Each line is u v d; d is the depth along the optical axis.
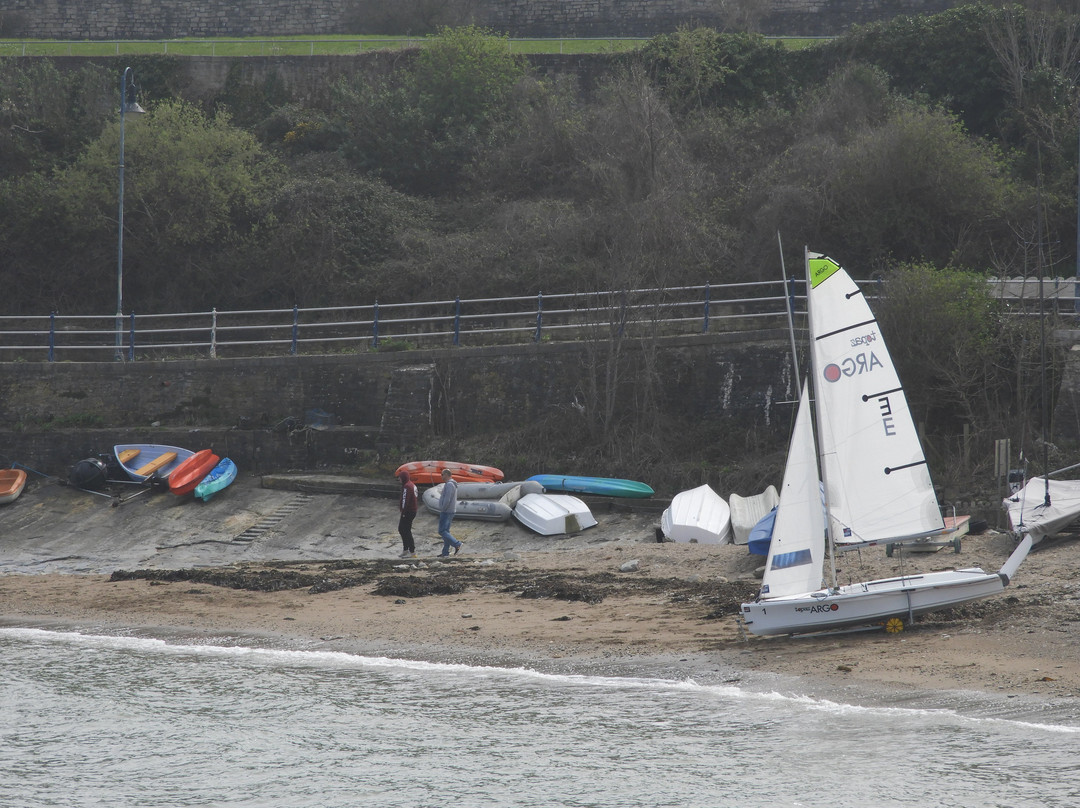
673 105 157.62
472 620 62.91
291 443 111.31
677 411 105.69
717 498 89.50
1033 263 117.56
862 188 125.19
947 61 150.12
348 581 74.62
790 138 146.25
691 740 43.59
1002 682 45.72
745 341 104.00
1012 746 40.25
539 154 156.00
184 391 116.88
